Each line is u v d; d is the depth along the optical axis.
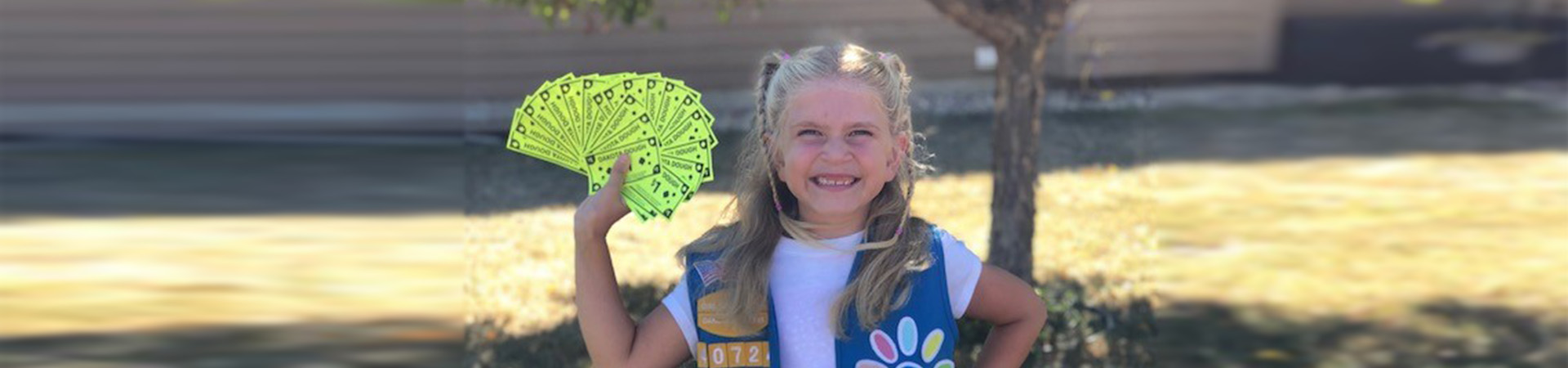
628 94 2.27
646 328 2.36
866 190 2.27
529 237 7.44
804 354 2.29
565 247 7.16
